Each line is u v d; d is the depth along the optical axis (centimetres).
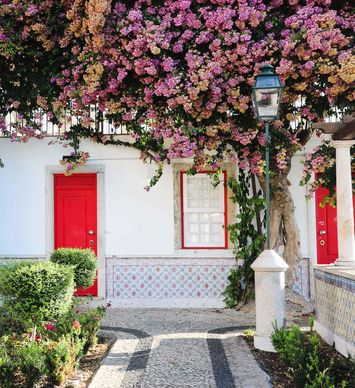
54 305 473
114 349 535
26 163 880
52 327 512
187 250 854
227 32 607
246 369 459
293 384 416
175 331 633
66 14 650
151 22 612
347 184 580
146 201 866
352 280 471
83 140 873
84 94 661
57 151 877
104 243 868
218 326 668
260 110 530
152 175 862
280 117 691
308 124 745
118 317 746
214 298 841
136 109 685
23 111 747
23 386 405
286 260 772
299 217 845
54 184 891
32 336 482
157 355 509
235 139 671
